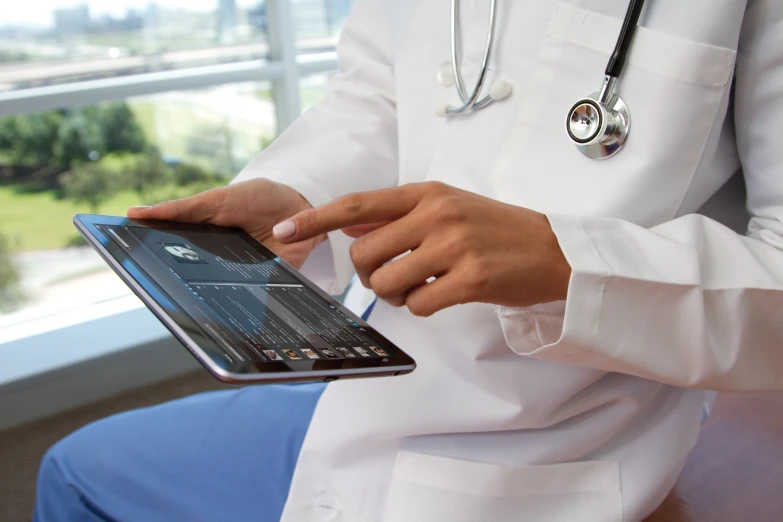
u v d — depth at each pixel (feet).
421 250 1.75
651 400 2.57
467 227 1.74
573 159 2.24
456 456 2.41
